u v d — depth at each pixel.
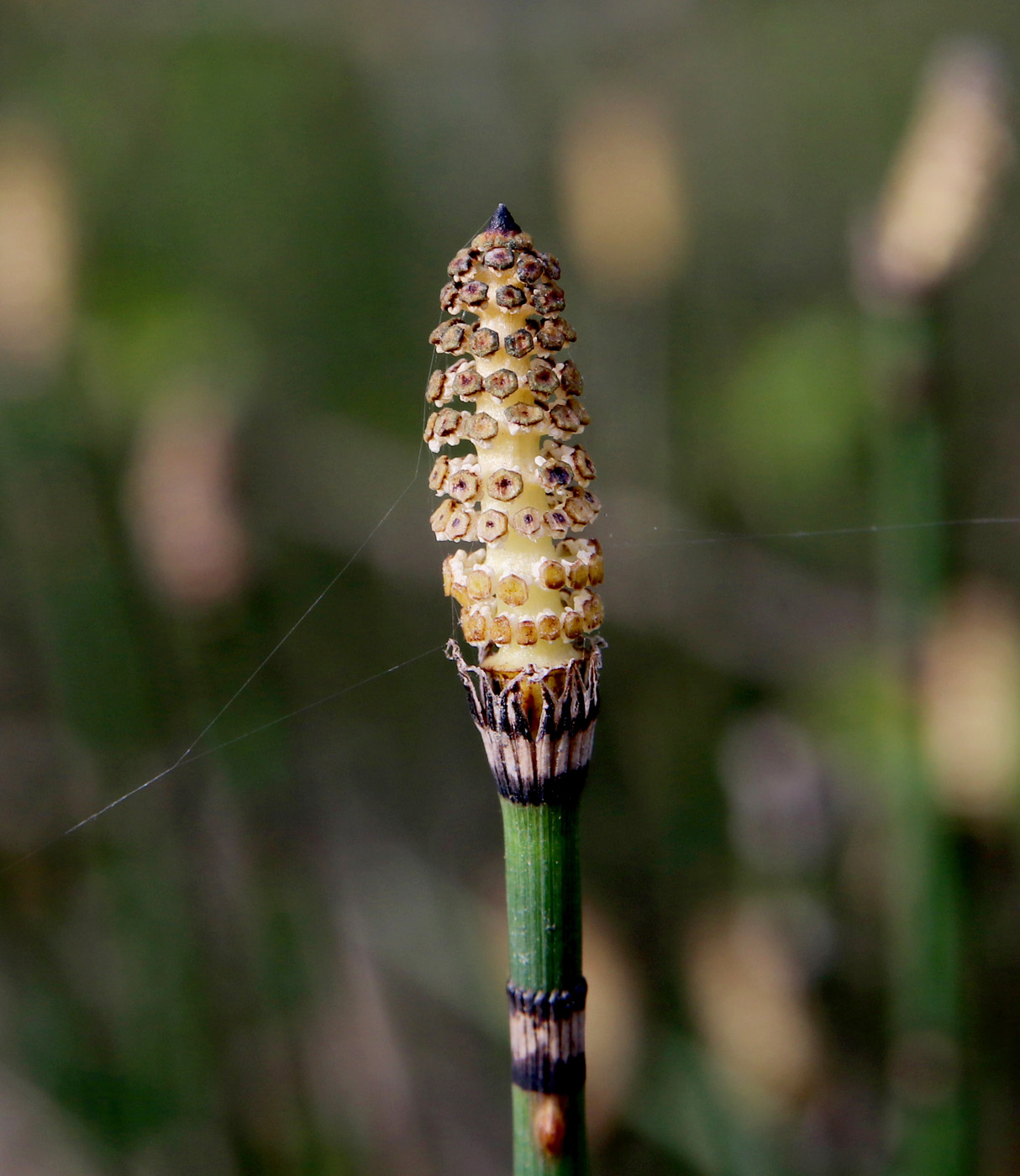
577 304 0.39
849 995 0.27
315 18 0.43
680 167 0.38
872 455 0.33
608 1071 0.27
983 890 0.25
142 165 0.40
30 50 0.40
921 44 0.43
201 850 0.28
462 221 0.46
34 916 0.29
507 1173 0.29
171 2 0.41
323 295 0.43
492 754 0.17
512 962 0.17
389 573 0.37
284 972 0.28
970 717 0.22
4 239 0.27
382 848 0.33
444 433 0.17
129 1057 0.27
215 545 0.27
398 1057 0.29
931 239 0.22
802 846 0.27
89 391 0.30
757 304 0.40
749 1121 0.26
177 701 0.28
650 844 0.33
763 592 0.35
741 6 0.45
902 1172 0.23
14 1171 0.27
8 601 0.32
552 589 0.17
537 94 0.46
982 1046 0.25
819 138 0.44
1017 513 0.36
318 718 0.34
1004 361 0.39
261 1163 0.27
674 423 0.39
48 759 0.31
